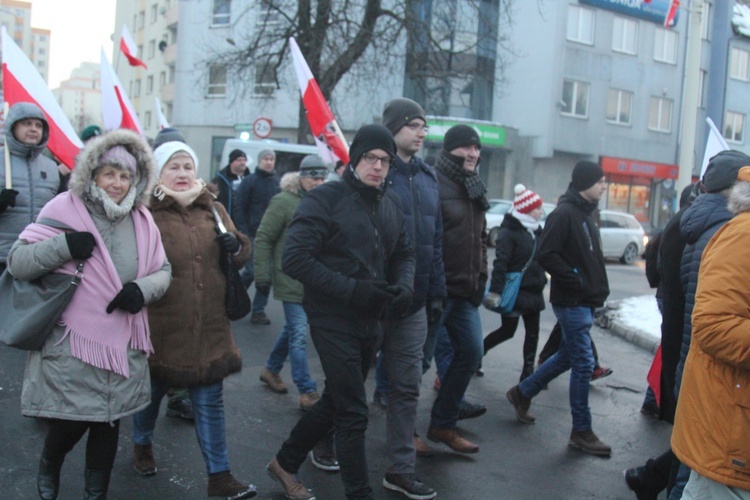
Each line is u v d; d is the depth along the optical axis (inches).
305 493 157.6
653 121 1424.7
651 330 367.2
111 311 132.2
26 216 214.8
